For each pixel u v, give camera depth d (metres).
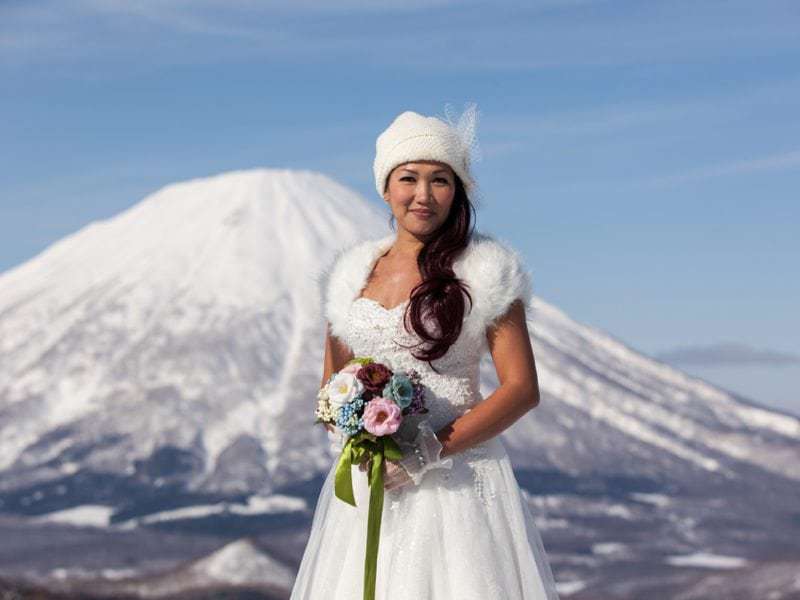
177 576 88.75
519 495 4.42
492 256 4.28
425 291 4.24
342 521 4.45
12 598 66.50
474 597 4.11
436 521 4.23
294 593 4.56
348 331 4.45
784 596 97.44
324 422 4.35
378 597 4.25
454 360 4.30
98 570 162.50
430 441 4.16
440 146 4.25
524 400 4.24
